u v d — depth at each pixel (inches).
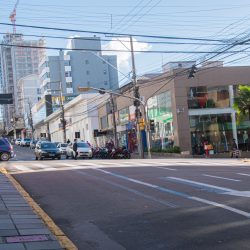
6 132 6058.1
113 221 415.5
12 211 448.8
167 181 690.8
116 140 1905.8
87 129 2738.7
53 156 1667.1
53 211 478.0
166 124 1781.5
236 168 924.0
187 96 1699.1
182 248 315.3
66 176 818.2
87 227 395.5
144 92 1948.8
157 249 316.8
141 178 744.3
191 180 696.4
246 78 1752.0
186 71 1627.7
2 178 776.3
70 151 1798.7
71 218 438.0
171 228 376.5
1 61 5821.9
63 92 4857.3
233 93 1736.0
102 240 348.8
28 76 5644.7
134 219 419.8
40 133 4672.7
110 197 556.7
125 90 1967.3
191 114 1695.4
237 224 379.9
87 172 884.0
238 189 582.9
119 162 1208.2
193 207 465.4
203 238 339.6
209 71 1722.4
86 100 2714.1
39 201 545.6
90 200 539.8
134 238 350.3
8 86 5792.3
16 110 5890.8
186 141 1681.8
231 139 1718.8
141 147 1641.2
